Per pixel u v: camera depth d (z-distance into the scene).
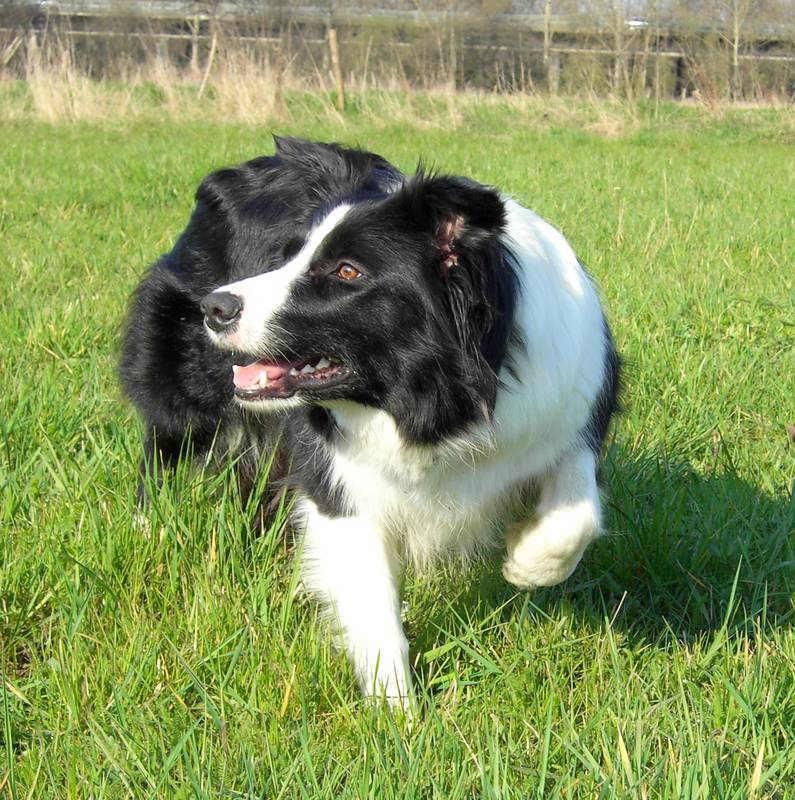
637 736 2.71
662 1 28.23
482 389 3.05
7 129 18.11
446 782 2.71
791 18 28.38
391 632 3.26
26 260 8.30
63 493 4.10
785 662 3.26
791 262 8.60
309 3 33.34
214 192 4.28
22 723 3.09
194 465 4.35
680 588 3.83
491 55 32.66
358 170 3.76
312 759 2.85
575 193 11.85
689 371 5.85
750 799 2.54
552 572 3.44
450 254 3.04
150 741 2.90
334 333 3.12
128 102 20.31
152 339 4.32
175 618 3.49
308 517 3.53
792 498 4.20
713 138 20.30
